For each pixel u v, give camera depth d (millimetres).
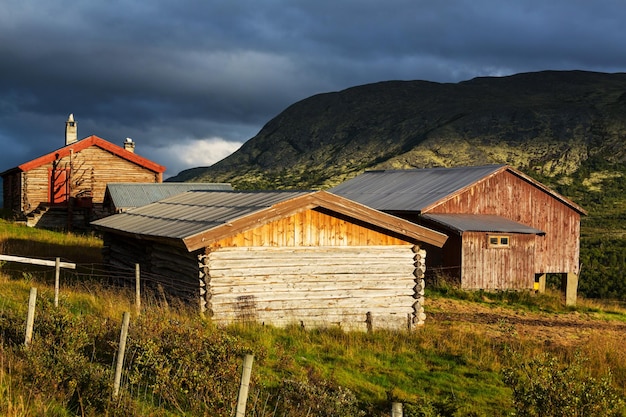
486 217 34844
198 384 11016
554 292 34938
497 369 16094
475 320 23641
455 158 161375
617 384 16047
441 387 14570
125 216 24828
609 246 71750
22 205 45125
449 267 32438
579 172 145250
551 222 37062
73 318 13625
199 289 17500
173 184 43750
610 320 26922
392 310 19750
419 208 33875
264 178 187625
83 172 46250
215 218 18750
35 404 9320
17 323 12914
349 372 14906
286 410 11297
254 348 14406
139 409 10070
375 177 44438
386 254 19797
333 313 19016
